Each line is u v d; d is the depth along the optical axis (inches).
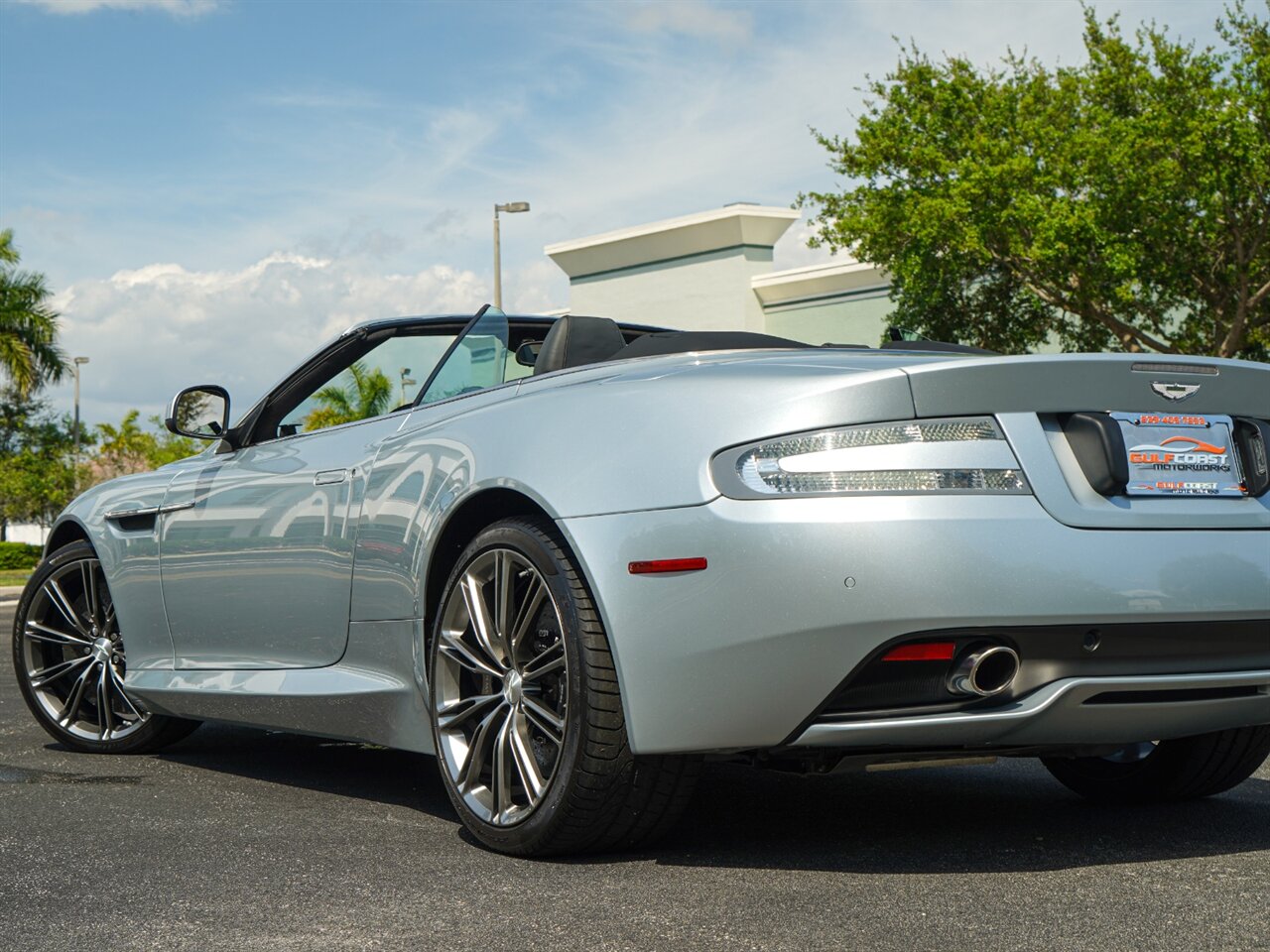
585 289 1055.6
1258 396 105.3
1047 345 761.0
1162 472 99.0
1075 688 94.0
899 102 661.9
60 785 141.5
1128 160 588.7
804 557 91.9
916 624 90.5
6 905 91.7
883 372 95.1
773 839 112.2
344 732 130.6
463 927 85.9
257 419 152.6
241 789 138.9
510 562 108.3
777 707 93.4
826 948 81.4
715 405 99.1
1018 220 605.9
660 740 97.0
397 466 124.1
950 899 92.4
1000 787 140.3
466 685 115.0
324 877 99.3
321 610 132.6
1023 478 95.0
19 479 1467.8
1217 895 94.0
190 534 151.8
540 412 111.0
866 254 700.0
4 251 1126.4
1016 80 658.2
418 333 144.6
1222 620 97.3
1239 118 574.6
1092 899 92.7
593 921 87.0
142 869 101.8
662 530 96.9
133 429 1801.2
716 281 967.6
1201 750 123.9
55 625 173.0
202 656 151.3
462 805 110.3
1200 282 629.9
